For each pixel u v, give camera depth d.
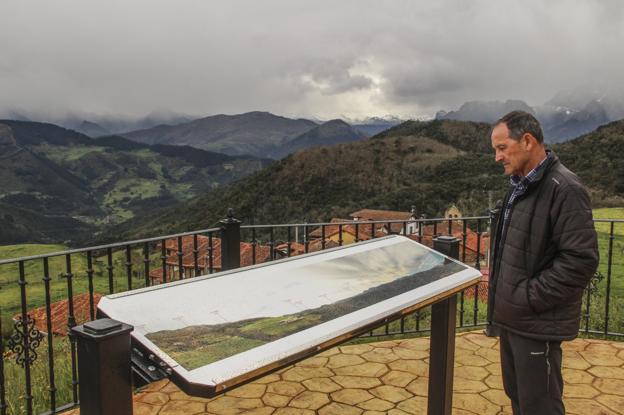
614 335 4.31
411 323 5.64
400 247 2.80
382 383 3.47
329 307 1.83
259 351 1.40
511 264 2.16
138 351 1.40
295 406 3.13
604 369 3.66
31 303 28.89
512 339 2.19
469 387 3.39
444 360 2.55
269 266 2.24
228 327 1.55
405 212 56.06
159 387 3.37
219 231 3.61
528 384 2.14
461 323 4.52
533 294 2.04
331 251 2.59
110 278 3.05
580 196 1.96
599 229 22.45
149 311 1.60
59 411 2.97
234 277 2.04
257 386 3.41
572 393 3.30
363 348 4.11
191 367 1.27
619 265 15.50
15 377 4.08
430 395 2.65
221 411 3.06
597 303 5.95
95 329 1.25
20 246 75.31
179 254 3.34
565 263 1.95
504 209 2.28
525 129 2.08
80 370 1.30
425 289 2.15
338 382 3.48
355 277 2.22
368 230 27.05
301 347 1.47
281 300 1.84
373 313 1.80
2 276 34.78
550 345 2.10
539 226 2.06
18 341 2.74
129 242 3.12
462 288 2.34
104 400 1.26
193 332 1.49
